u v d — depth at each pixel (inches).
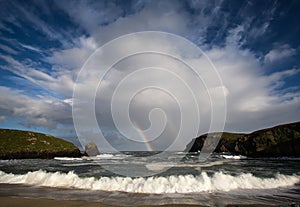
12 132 1427.2
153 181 366.9
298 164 775.7
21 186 373.7
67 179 397.1
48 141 1471.5
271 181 375.6
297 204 252.1
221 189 337.1
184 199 280.7
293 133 1675.7
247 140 2010.3
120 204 256.8
